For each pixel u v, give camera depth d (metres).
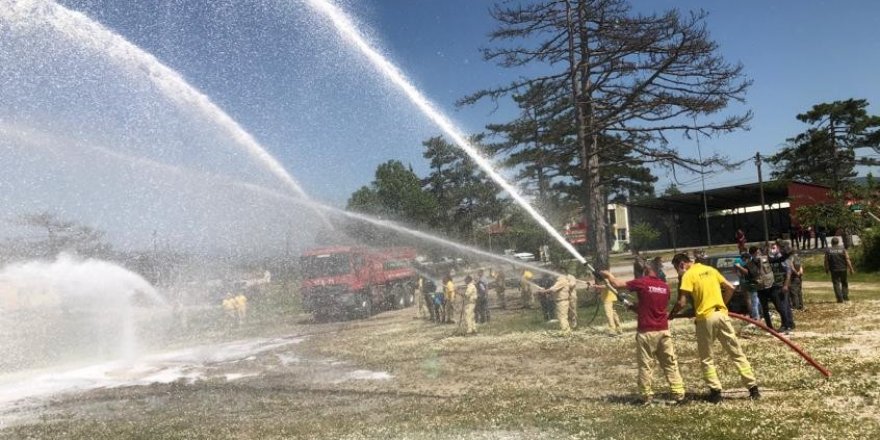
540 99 23.95
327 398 11.02
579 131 23.59
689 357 12.23
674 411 8.14
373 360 15.13
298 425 9.02
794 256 17.97
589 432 7.41
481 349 15.53
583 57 23.39
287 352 18.05
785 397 8.50
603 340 15.31
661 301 8.74
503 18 22.97
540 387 10.63
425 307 28.33
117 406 11.53
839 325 14.61
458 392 10.77
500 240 36.53
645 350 8.71
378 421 8.90
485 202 37.66
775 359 11.20
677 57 21.17
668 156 22.81
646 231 66.06
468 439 7.52
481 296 21.81
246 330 26.69
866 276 27.56
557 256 28.00
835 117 81.19
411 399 10.41
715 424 7.37
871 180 39.03
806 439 6.64
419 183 43.41
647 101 22.23
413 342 18.11
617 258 64.75
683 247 80.00
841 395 8.38
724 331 8.65
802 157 84.38
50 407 11.86
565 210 30.33
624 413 8.23
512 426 7.96
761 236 78.12
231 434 8.77
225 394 11.98
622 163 23.92
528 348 15.11
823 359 10.84
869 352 11.17
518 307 27.17
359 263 29.34
